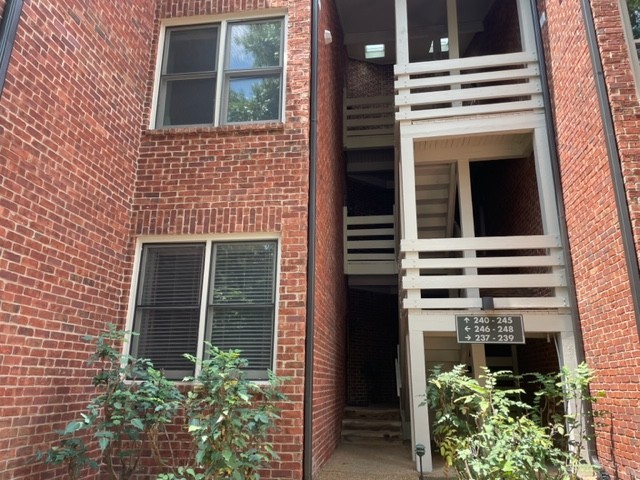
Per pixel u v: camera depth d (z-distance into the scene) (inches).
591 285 213.8
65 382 169.3
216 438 147.2
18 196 151.6
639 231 175.2
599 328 206.1
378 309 483.8
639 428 172.7
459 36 423.2
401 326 339.9
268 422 162.7
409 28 421.1
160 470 167.8
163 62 243.6
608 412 181.9
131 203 219.0
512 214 350.9
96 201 192.4
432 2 388.8
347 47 474.6
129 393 157.8
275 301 204.5
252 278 209.8
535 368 316.2
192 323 207.2
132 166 220.7
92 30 193.3
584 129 215.2
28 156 156.6
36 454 153.9
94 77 193.6
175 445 188.5
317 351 224.8
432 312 251.8
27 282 154.1
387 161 471.5
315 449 214.5
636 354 175.2
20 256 151.6
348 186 493.0
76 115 181.6
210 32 245.3
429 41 444.1
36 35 161.8
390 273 390.0
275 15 240.5
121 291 207.8
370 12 399.9
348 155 475.2
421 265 259.0
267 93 233.1
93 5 194.4
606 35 196.9
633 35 195.8
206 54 242.5
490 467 134.1
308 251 209.5
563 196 246.1
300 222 209.3
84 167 185.5
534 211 300.4
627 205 179.8
